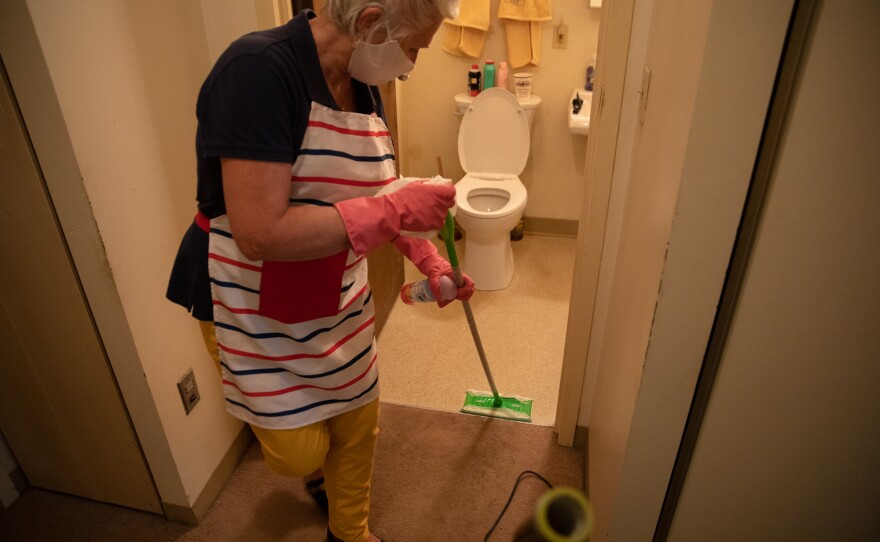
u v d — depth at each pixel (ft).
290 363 3.56
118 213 3.81
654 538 3.68
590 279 5.01
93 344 4.17
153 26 3.94
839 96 2.22
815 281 2.58
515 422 6.27
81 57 3.37
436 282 4.23
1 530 5.00
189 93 4.39
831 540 3.32
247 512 5.20
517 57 9.30
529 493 5.38
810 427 2.96
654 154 3.30
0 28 3.06
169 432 4.60
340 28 2.79
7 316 4.17
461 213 8.30
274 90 2.65
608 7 4.07
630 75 4.20
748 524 3.41
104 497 5.20
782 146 2.34
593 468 4.89
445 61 9.79
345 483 4.34
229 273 3.32
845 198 2.39
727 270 2.67
